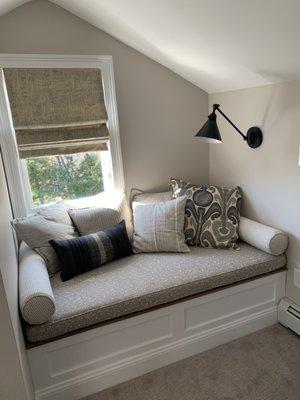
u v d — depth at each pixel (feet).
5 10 5.90
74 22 6.61
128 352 5.47
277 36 4.59
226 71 6.51
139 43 6.82
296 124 5.68
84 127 7.04
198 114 8.31
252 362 5.71
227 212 7.12
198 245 7.09
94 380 5.29
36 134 6.63
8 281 4.00
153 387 5.35
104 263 6.40
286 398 4.94
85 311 4.99
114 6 5.53
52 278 5.99
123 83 7.32
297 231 6.08
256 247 6.73
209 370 5.61
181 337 5.84
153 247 6.82
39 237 6.15
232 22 4.70
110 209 7.16
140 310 5.38
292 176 5.96
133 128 7.69
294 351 5.92
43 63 6.53
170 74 7.73
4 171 6.49
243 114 7.04
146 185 8.18
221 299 6.02
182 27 5.41
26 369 4.32
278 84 5.93
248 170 7.18
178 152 8.34
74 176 7.55
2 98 6.35
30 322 4.64
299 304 6.31
